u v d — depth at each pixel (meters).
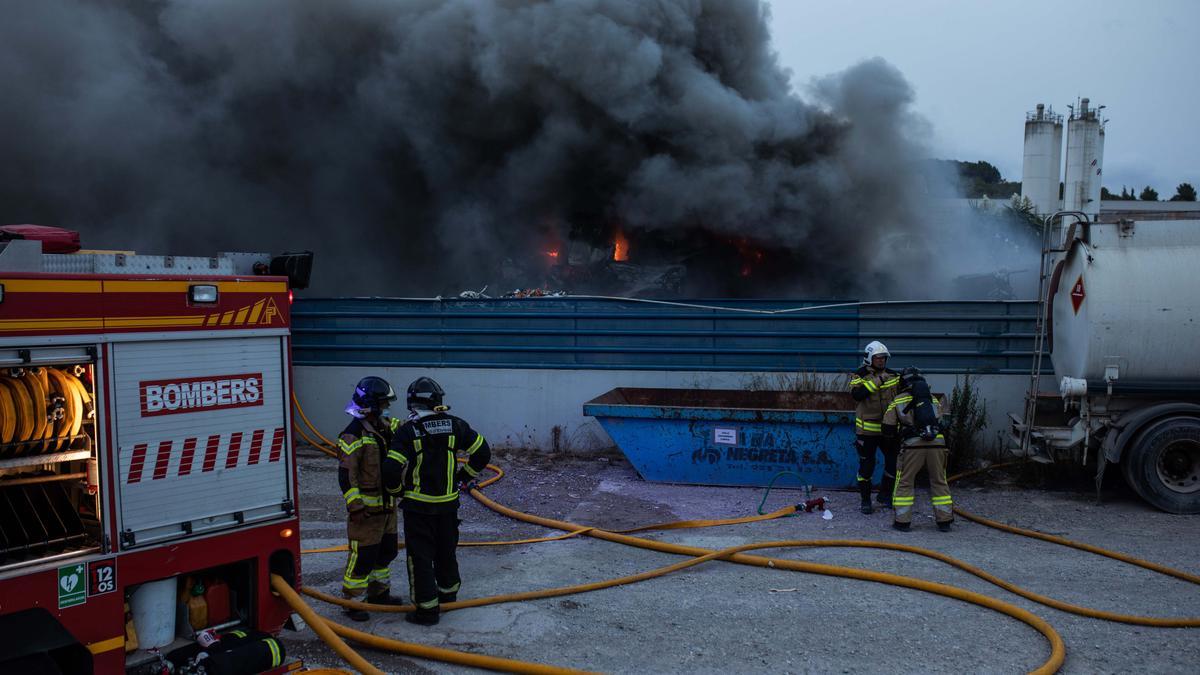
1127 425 7.57
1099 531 6.92
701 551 6.18
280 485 4.18
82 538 3.56
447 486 4.90
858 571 5.68
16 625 3.14
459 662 4.24
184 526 3.76
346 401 10.54
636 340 10.01
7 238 3.65
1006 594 5.38
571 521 7.32
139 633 3.78
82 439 3.58
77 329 3.39
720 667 4.30
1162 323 7.64
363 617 4.96
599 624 4.89
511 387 10.19
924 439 6.89
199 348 3.84
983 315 9.41
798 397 9.41
